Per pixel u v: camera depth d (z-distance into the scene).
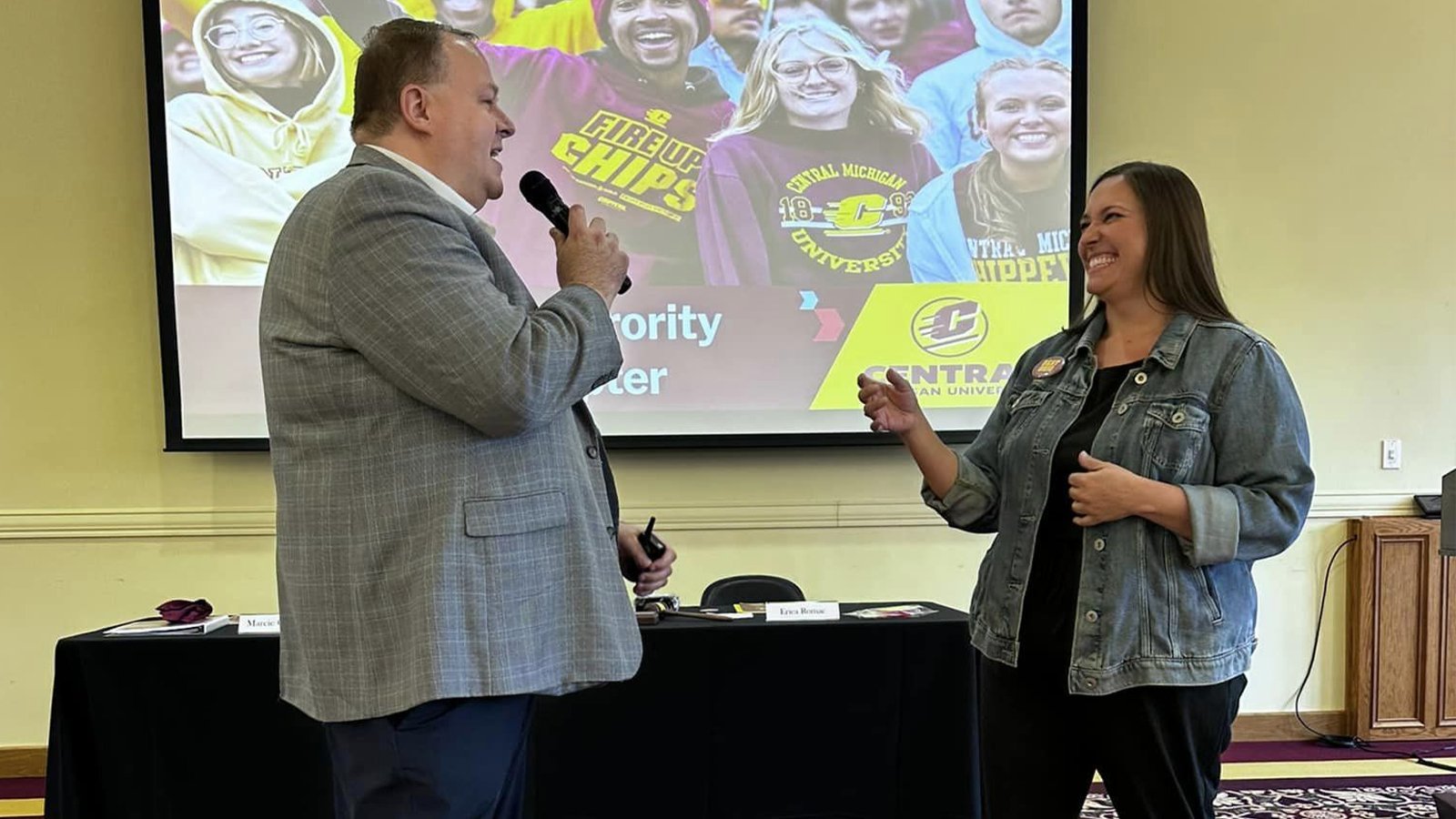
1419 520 3.27
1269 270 3.34
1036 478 1.45
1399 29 3.34
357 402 1.08
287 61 2.99
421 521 1.08
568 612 1.16
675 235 3.11
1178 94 3.29
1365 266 3.36
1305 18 3.31
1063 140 3.17
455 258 1.09
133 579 3.07
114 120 3.03
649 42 3.08
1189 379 1.37
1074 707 1.41
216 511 3.08
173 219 2.96
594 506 1.22
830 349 3.16
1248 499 1.30
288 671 1.16
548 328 1.11
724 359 3.14
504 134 1.31
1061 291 3.20
